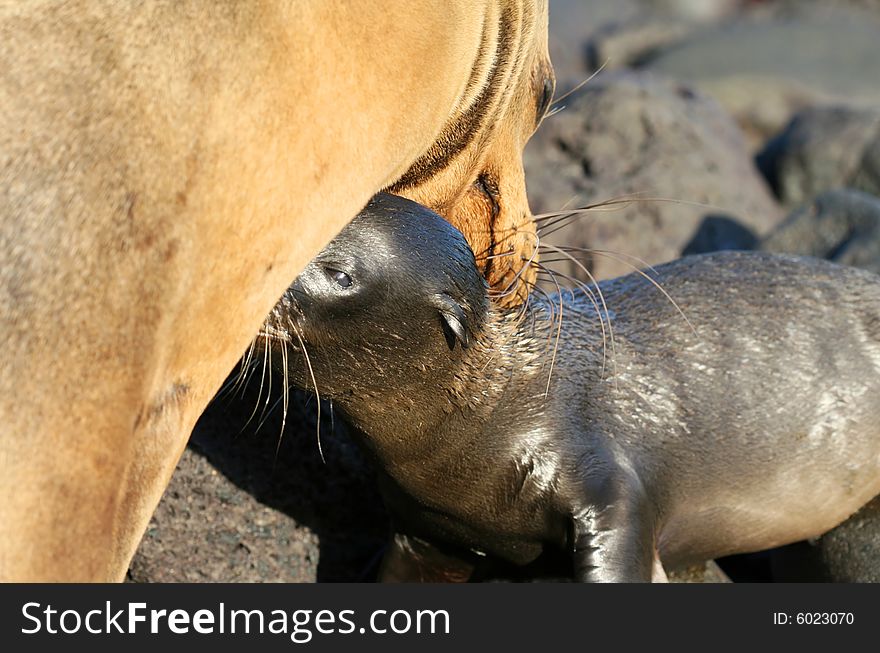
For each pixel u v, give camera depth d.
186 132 8.86
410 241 14.44
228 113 9.09
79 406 8.37
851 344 18.11
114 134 8.63
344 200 10.51
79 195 8.48
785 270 18.75
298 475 17.25
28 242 8.34
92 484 8.46
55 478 8.29
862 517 18.09
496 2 12.92
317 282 14.05
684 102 29.53
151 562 15.93
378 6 10.24
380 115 10.66
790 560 18.86
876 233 25.52
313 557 17.11
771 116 58.78
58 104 8.61
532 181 26.88
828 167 33.78
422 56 10.95
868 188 33.34
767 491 17.53
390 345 14.80
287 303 14.03
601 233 25.52
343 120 10.13
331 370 14.86
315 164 9.91
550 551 16.70
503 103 14.09
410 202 14.62
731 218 27.19
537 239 16.17
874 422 17.86
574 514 15.84
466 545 17.00
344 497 17.64
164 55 8.93
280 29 9.45
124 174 8.61
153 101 8.80
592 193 26.39
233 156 9.12
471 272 14.99
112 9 8.97
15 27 8.80
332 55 9.88
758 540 17.88
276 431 17.17
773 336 17.94
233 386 16.64
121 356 8.52
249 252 9.50
